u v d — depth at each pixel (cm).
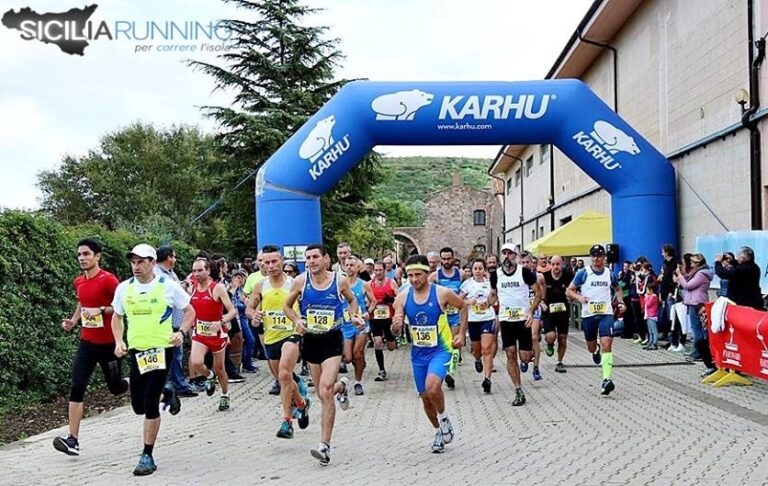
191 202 4456
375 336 1155
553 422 810
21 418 855
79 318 694
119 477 597
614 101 2078
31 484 576
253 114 2450
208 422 844
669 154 1636
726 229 1368
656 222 1514
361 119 1441
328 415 640
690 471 592
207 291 884
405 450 692
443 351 678
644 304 1432
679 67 1591
